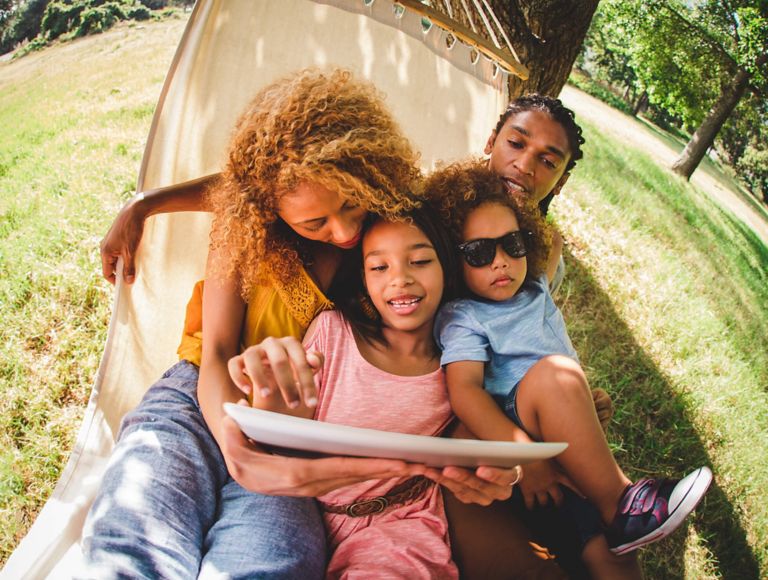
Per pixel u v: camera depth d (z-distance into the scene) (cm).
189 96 111
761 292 334
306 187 80
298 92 83
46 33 415
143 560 70
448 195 98
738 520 155
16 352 153
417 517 85
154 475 80
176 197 106
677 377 197
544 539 93
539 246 104
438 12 110
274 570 73
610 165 417
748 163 736
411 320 87
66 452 133
